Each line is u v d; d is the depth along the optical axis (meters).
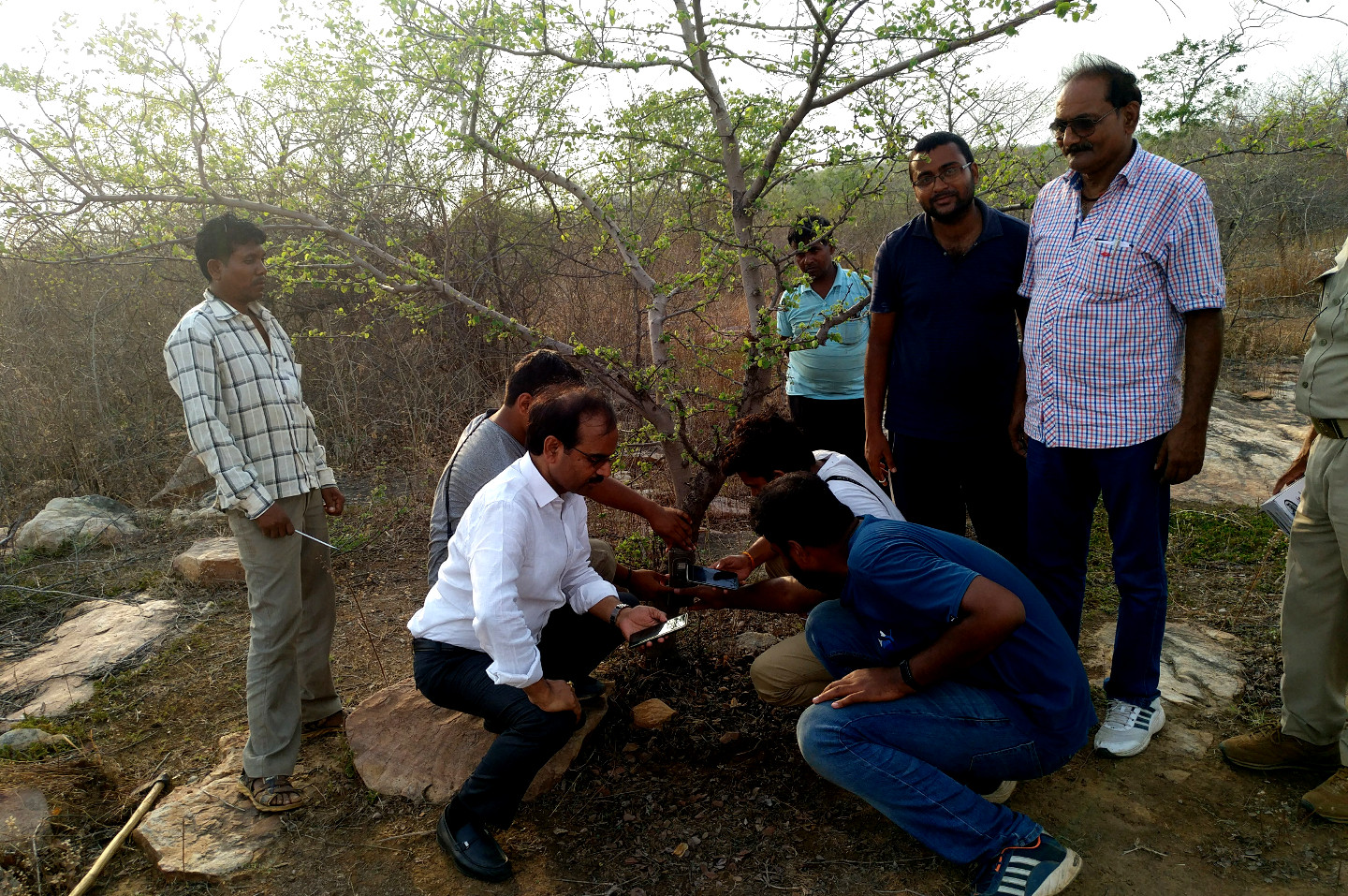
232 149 4.18
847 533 2.40
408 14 3.09
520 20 2.98
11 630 4.14
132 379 6.66
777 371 4.40
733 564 3.14
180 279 6.87
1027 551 3.19
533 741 2.39
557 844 2.60
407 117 4.64
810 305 4.18
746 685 3.38
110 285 7.03
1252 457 5.57
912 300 3.21
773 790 2.79
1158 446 2.75
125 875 2.54
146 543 5.12
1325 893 2.28
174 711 3.39
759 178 3.28
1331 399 2.47
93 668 3.70
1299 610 2.65
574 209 3.81
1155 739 2.95
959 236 3.10
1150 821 2.58
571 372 2.81
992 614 2.10
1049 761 2.34
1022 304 3.16
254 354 2.78
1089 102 2.61
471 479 2.76
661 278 5.16
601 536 4.59
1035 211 3.00
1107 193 2.71
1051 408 2.88
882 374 3.41
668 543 3.14
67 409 6.09
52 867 2.54
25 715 3.36
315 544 3.03
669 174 3.73
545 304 7.05
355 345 6.84
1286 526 2.70
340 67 3.39
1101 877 2.37
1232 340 7.81
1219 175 8.90
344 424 6.39
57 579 4.67
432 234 6.42
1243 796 2.66
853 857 2.49
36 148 3.61
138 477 5.93
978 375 3.19
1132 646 2.87
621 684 3.39
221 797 2.79
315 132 5.35
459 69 3.31
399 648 3.83
